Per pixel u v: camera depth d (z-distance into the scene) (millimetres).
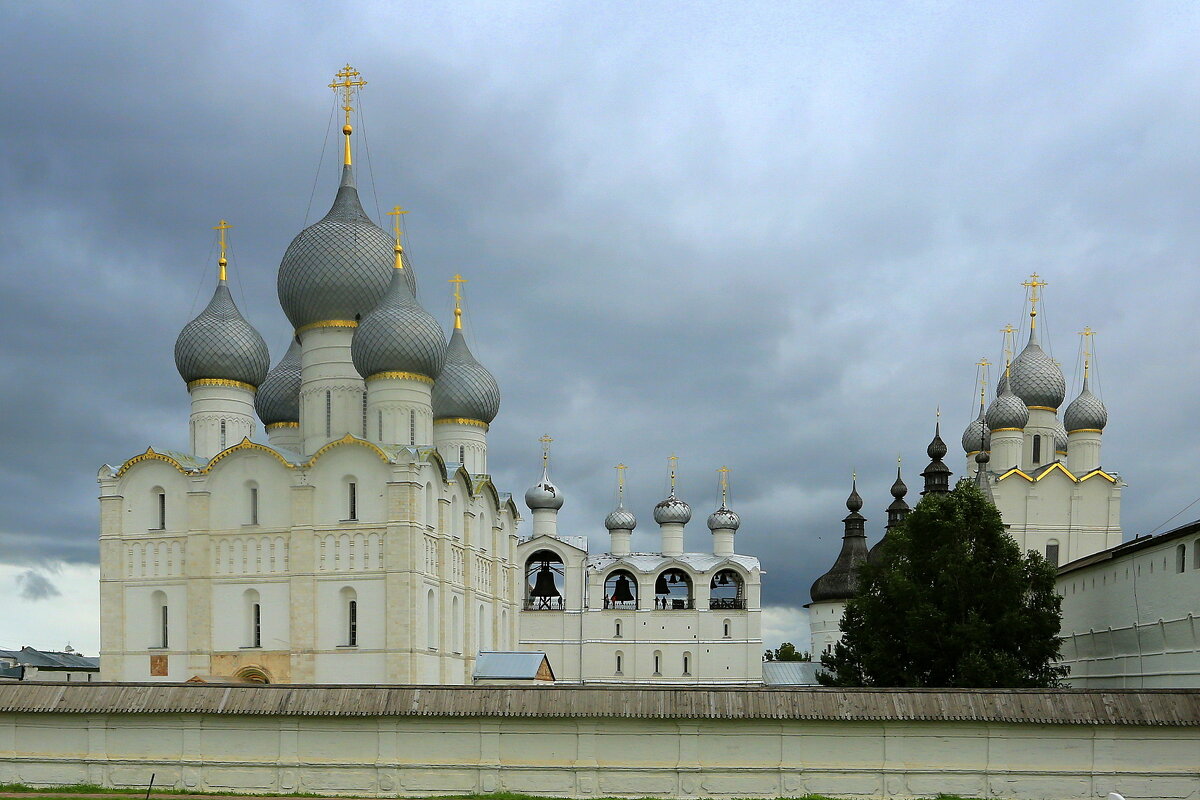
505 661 78250
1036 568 61688
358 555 67875
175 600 70438
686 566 121312
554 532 123688
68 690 45000
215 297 78438
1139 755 41625
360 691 43781
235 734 43906
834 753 42250
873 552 118375
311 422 79062
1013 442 102938
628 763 42406
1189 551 56844
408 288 78625
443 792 42594
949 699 42406
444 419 89438
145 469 72062
